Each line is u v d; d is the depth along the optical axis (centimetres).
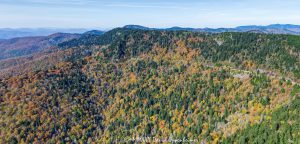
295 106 14800
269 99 17238
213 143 15950
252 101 17588
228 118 17488
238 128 15762
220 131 16675
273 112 15225
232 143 14762
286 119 13838
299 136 12300
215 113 18350
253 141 13450
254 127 14562
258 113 16175
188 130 18150
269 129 13725
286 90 17425
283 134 12788
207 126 17662
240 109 17638
